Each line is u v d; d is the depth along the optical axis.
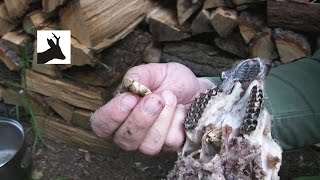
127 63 0.76
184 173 0.34
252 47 0.74
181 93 0.43
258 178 0.32
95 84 0.77
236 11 0.73
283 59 0.73
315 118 0.48
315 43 0.73
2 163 0.81
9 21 0.78
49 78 0.80
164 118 0.36
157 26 0.78
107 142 0.86
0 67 0.87
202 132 0.35
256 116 0.34
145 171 0.85
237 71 0.39
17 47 0.78
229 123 0.35
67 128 0.88
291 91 0.48
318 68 0.50
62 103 0.84
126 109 0.34
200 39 0.80
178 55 0.82
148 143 0.36
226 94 0.37
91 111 0.82
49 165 0.88
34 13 0.74
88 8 0.65
